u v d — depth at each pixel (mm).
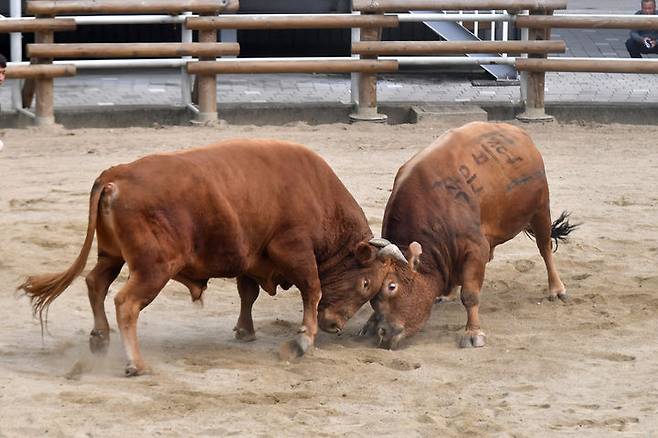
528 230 14492
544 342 12727
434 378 11531
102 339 11656
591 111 26719
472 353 12320
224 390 11008
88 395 10617
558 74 32062
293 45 34375
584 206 19250
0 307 13695
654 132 25828
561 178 21312
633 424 10305
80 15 27297
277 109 26172
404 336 12312
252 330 12758
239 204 11523
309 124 26250
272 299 14469
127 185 11039
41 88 24891
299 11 32531
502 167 13172
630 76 31641
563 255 16266
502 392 11148
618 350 12461
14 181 20281
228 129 25234
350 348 12461
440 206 12492
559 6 26406
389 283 12242
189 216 11211
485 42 26266
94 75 31375
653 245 16891
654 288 14812
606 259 16141
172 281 14914
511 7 26344
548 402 10875
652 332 13125
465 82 30703
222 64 25359
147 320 13500
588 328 13273
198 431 9953
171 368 11656
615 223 18172
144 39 33156
